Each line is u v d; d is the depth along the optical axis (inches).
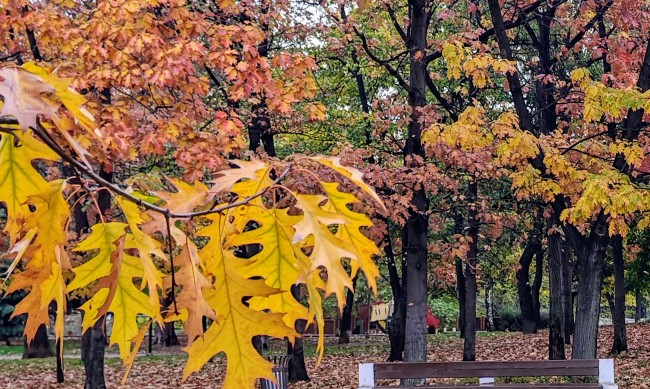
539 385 324.5
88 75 283.4
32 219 50.3
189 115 326.3
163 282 52.1
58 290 52.7
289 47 559.8
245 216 59.9
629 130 387.5
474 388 320.5
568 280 716.7
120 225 59.5
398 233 737.6
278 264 59.8
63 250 52.4
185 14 317.7
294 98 346.3
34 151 49.7
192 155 292.4
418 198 466.3
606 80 445.7
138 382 692.7
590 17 495.5
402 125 485.4
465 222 758.5
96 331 451.8
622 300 800.9
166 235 50.4
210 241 58.1
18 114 39.6
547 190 386.9
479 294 1784.0
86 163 45.3
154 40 290.4
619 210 327.9
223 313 56.2
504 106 659.4
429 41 490.3
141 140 300.8
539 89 532.1
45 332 1001.5
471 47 428.8
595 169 409.4
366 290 1275.8
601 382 319.6
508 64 383.6
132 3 294.2
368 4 488.1
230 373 55.4
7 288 52.6
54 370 808.3
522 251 1253.1
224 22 422.0
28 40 353.1
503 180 629.3
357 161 433.7
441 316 1637.6
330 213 52.6
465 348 744.3
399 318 834.8
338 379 666.2
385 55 633.0
